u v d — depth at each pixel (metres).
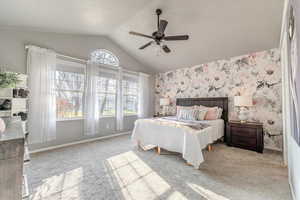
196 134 2.39
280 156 2.77
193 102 4.52
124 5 2.55
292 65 1.34
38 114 2.84
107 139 3.99
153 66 5.30
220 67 4.09
